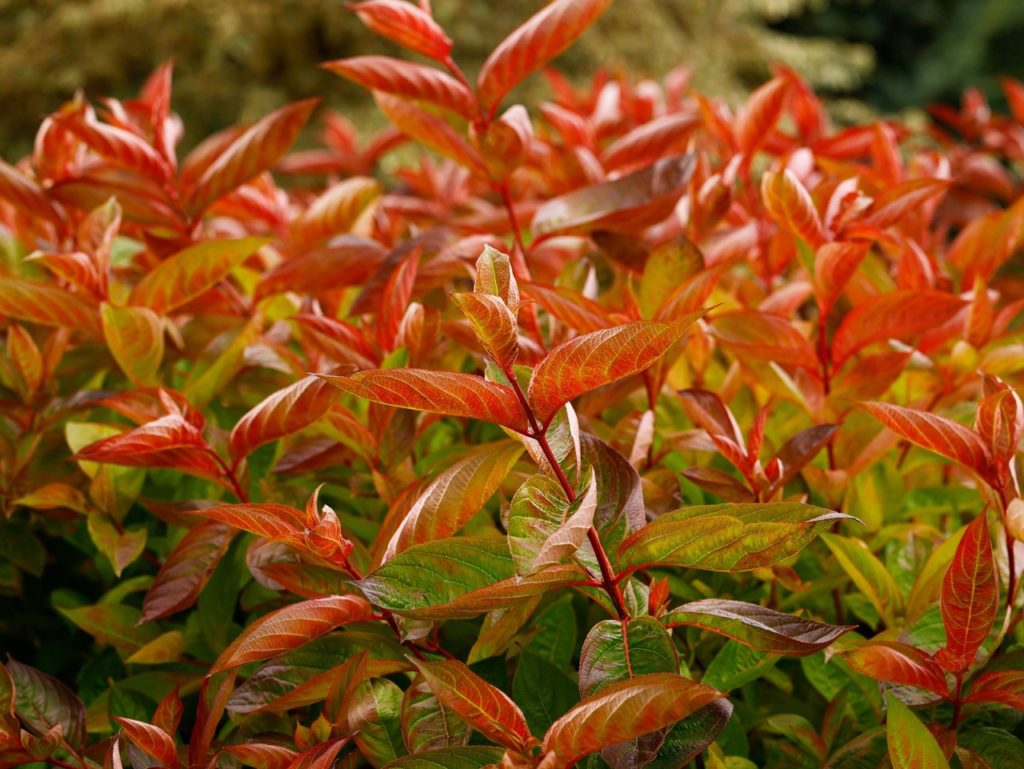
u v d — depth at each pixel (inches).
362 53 332.5
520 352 42.6
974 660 37.8
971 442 37.8
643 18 355.3
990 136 86.4
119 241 54.1
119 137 49.2
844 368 47.2
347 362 43.9
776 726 40.2
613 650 35.9
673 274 44.5
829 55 381.1
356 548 40.0
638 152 55.5
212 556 41.0
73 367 48.1
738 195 56.5
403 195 77.1
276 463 43.4
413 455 45.6
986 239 51.7
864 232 44.4
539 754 36.3
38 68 339.3
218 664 36.5
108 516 44.4
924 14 467.8
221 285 50.2
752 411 47.6
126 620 43.7
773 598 42.3
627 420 43.2
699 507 36.1
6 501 45.4
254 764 37.0
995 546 40.7
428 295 48.9
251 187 58.9
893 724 36.3
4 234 53.3
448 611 35.4
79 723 40.0
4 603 48.1
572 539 33.6
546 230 47.4
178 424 40.2
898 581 42.6
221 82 335.0
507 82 45.9
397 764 35.8
